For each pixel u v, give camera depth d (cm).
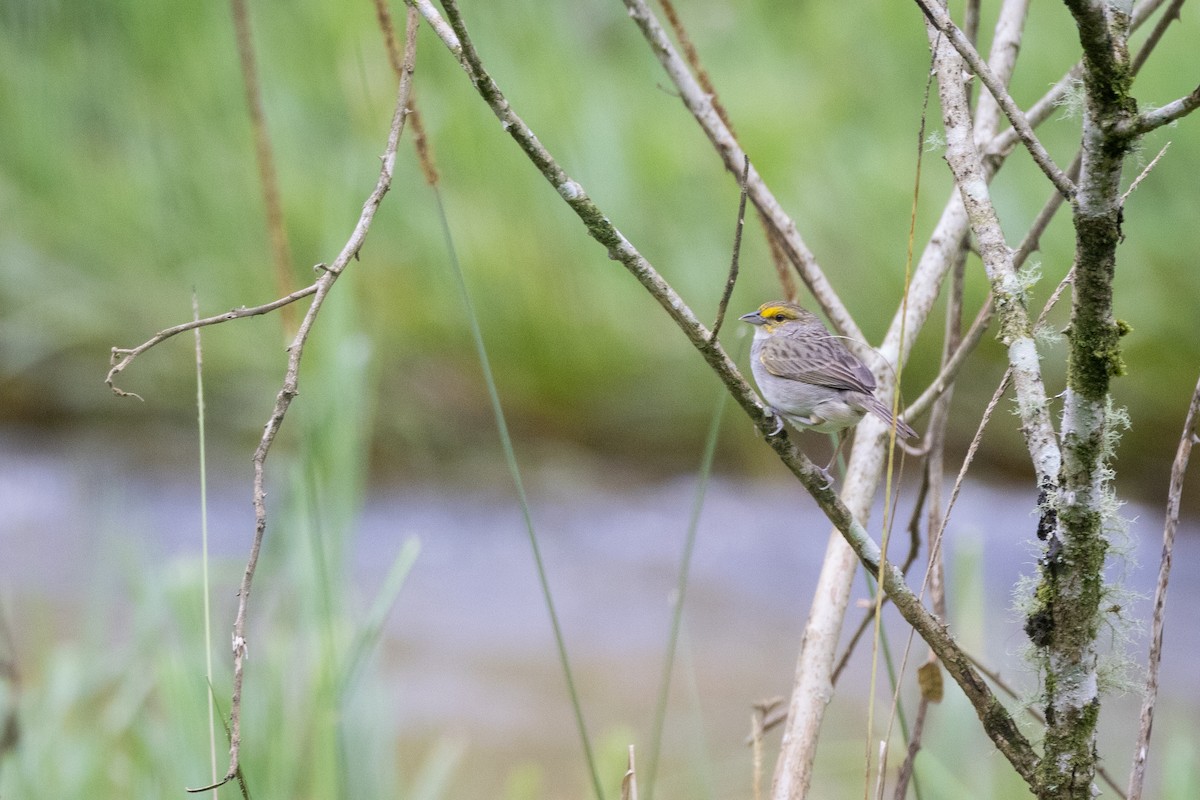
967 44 332
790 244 524
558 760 989
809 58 1875
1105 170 313
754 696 1094
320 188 1698
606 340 1572
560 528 1438
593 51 1934
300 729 657
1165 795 725
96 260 1678
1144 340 1385
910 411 480
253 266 1642
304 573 641
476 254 1634
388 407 1540
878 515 1350
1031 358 368
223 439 1559
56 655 797
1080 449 344
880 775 413
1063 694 359
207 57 1908
